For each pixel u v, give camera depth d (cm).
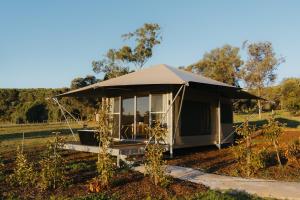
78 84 3691
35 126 2864
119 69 3791
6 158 1066
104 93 1326
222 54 4053
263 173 832
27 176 714
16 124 3206
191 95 1260
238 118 2775
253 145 1262
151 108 1217
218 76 3984
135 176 780
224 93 1381
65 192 664
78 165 900
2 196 645
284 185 721
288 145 1038
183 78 1066
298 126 2227
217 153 1215
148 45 3797
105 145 761
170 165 939
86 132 1125
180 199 623
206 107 1339
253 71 3034
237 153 863
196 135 1270
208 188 698
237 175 820
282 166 898
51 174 689
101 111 797
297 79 3180
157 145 752
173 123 1159
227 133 1478
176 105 1180
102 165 695
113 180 737
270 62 2995
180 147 1187
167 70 1198
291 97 3006
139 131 1251
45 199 627
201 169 888
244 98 1505
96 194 639
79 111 3173
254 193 665
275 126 905
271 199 636
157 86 1103
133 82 1039
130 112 1300
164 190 672
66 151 1217
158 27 3797
